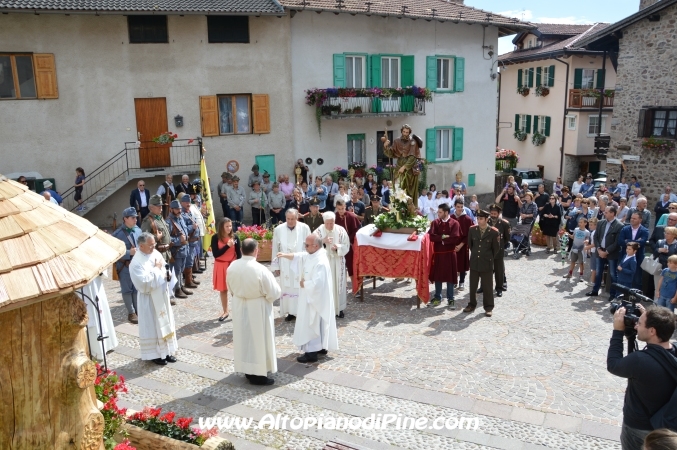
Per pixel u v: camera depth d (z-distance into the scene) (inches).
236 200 676.7
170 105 724.0
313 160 821.9
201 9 685.3
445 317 382.3
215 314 393.4
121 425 192.4
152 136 722.8
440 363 304.2
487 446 222.8
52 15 655.8
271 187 705.6
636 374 156.9
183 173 724.7
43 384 111.1
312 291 298.5
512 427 236.5
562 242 540.4
